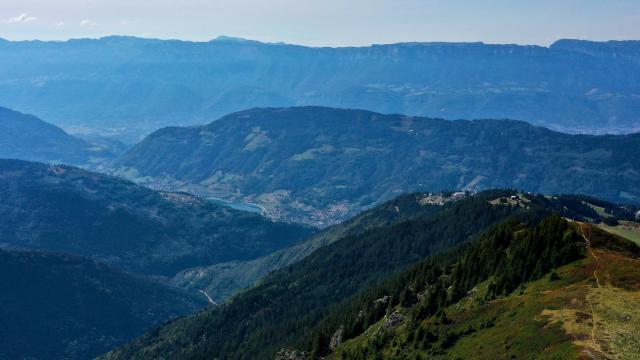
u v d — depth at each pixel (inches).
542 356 6254.9
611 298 6825.8
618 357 5782.5
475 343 7283.5
